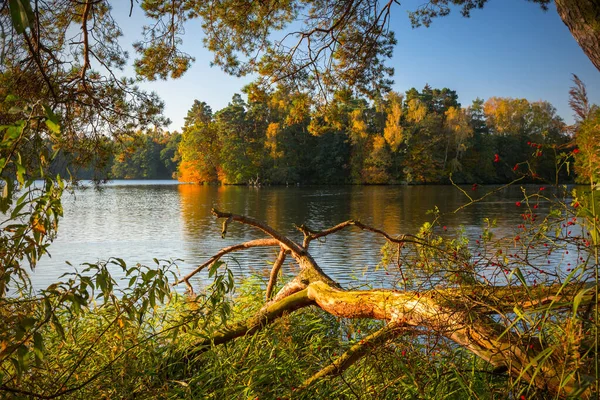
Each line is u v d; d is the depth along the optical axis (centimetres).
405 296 267
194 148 7931
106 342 286
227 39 623
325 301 325
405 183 6938
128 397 247
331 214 2928
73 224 2470
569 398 146
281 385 294
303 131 7650
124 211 3238
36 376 220
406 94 8300
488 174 7138
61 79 438
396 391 258
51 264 1295
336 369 279
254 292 521
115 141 493
